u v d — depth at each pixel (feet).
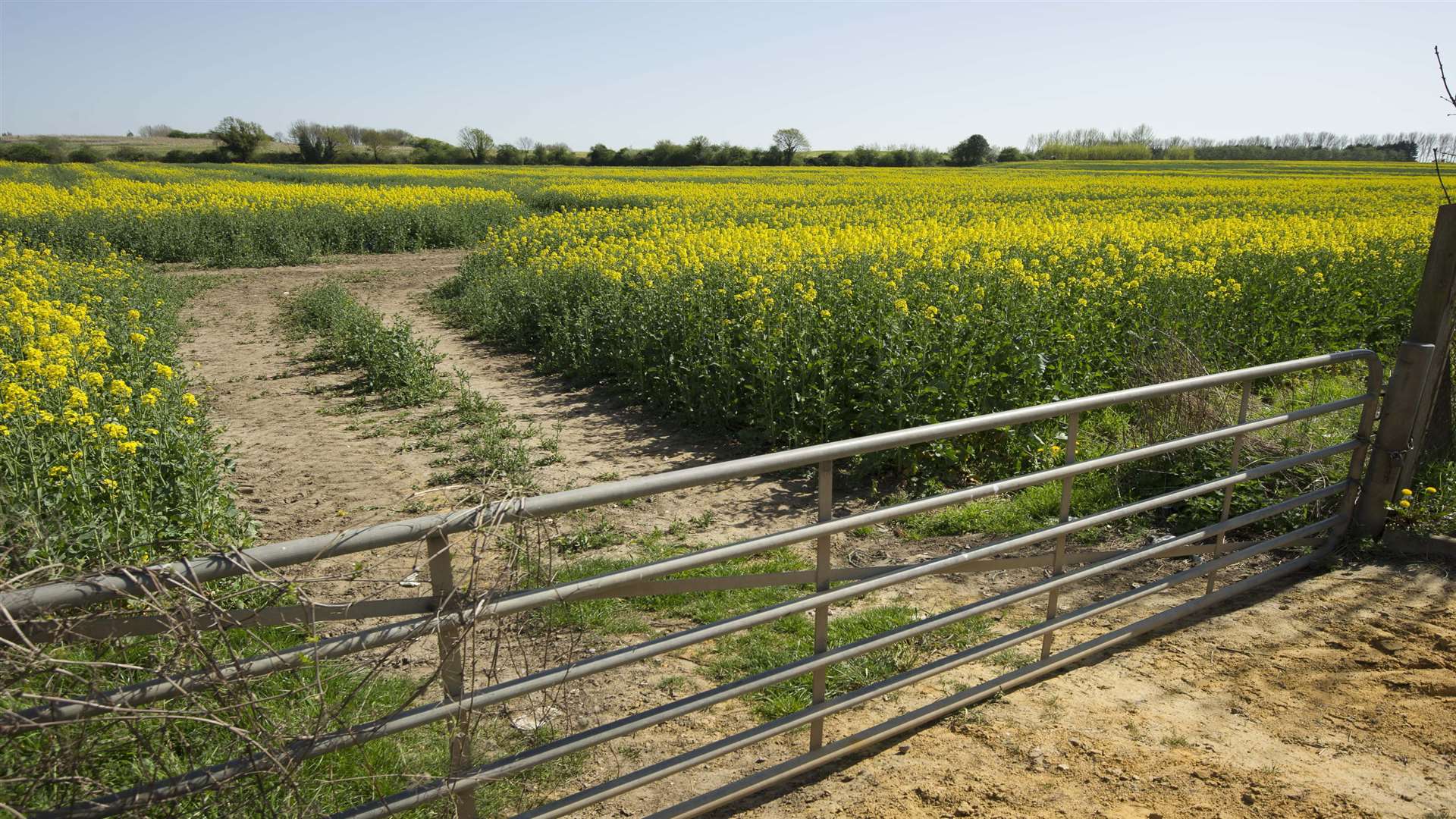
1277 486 19.65
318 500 22.80
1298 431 21.85
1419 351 16.42
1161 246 49.80
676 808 10.05
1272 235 51.11
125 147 298.56
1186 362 23.65
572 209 113.60
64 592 6.60
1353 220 69.05
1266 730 12.07
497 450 25.52
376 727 8.05
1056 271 39.50
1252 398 30.37
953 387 24.39
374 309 54.49
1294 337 35.42
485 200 110.32
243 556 7.20
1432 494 17.89
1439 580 16.25
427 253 86.48
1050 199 114.01
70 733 7.08
